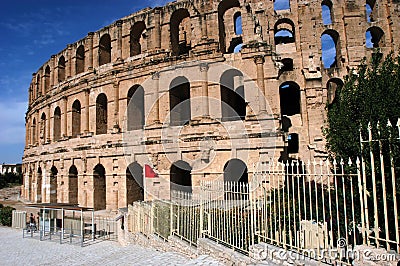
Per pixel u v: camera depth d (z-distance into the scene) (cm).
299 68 4691
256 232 1445
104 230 3644
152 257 1908
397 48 4650
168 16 4462
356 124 1675
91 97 4972
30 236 3906
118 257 2223
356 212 1535
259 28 3997
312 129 4409
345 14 4759
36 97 6950
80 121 5444
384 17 4800
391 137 1116
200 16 4228
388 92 1541
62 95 5500
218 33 4147
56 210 3984
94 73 4991
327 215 1614
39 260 2720
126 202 4284
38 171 6156
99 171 4806
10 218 4925
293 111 5344
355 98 1781
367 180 1331
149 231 2445
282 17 4825
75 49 5516
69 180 5091
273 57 3891
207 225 1795
